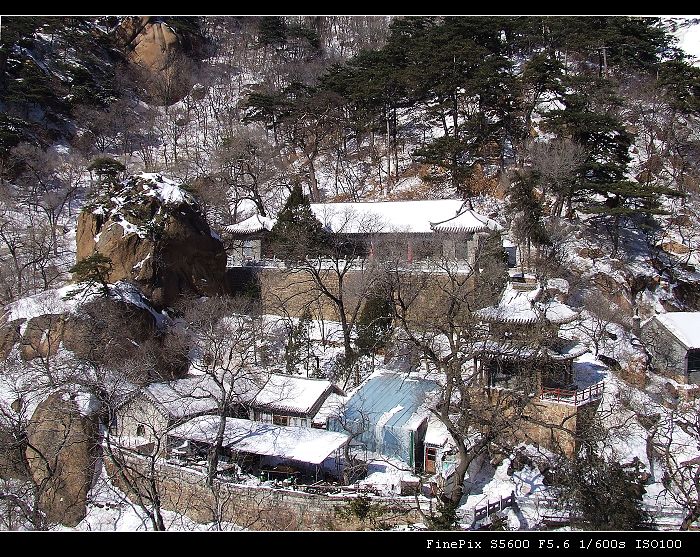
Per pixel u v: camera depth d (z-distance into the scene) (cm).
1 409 2873
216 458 2750
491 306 3341
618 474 2581
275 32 10356
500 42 7675
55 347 3481
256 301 4466
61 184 6819
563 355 3117
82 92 8219
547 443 3028
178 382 3338
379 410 3170
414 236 4788
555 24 7594
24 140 6956
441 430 3047
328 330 4394
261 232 5166
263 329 4050
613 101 6050
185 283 4328
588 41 7200
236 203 5969
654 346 4166
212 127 8844
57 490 2670
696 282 5334
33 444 2922
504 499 2662
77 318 3512
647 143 6712
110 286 3806
